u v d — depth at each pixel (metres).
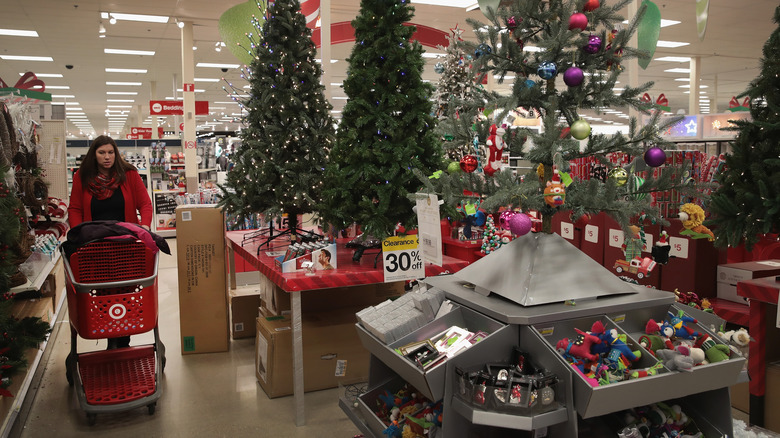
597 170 3.40
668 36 11.73
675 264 3.66
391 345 2.12
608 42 2.03
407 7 3.06
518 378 1.77
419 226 2.54
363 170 3.11
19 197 3.91
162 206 11.76
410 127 3.16
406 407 2.31
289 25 3.73
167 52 13.02
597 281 2.12
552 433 1.86
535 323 1.88
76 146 16.59
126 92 19.67
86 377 3.40
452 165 2.57
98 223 3.23
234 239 4.54
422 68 3.18
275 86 3.78
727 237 2.58
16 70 15.20
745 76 17.28
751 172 2.60
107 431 3.14
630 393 1.76
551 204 1.93
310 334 3.62
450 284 2.41
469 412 1.78
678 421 2.07
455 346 1.96
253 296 4.92
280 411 3.38
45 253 4.47
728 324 3.50
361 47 3.15
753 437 2.27
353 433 3.08
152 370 3.51
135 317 3.23
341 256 3.64
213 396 3.62
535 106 2.12
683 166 2.01
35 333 2.92
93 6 9.22
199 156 12.33
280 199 3.74
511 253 2.25
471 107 2.19
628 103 2.02
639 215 2.26
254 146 3.75
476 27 2.19
